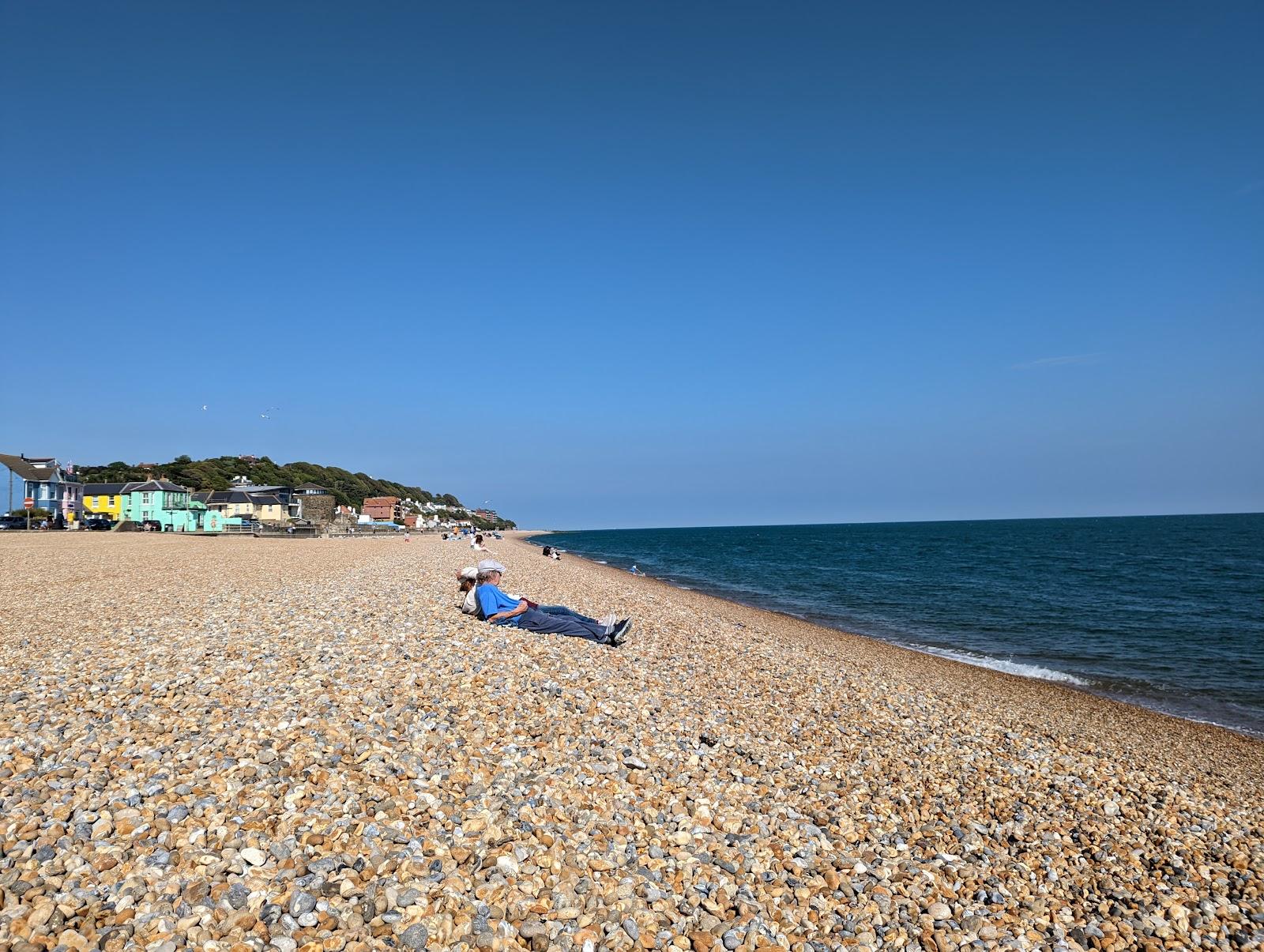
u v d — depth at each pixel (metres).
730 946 5.56
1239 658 24.91
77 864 4.98
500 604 15.39
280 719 7.92
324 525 85.81
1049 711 16.92
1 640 12.12
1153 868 7.84
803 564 76.75
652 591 38.50
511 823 6.51
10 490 73.88
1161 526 199.12
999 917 6.48
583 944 5.23
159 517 82.38
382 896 5.22
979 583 51.75
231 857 5.33
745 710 11.81
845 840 7.48
